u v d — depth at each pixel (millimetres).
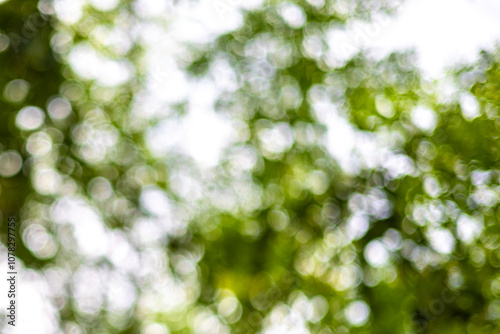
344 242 6703
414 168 6191
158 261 7371
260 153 7258
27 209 6035
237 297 7156
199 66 7160
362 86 6637
